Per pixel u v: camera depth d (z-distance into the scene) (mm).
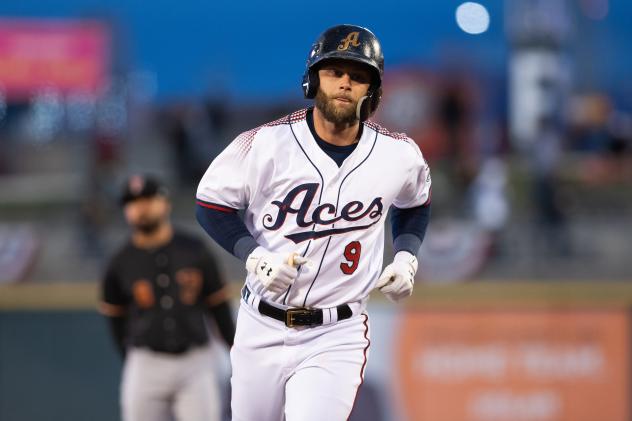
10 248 38250
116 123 47281
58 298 27781
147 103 49188
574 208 43938
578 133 49531
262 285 13062
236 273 37094
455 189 43188
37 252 38406
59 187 47406
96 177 44406
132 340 19516
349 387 12930
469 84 48812
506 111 48719
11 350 27641
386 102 49125
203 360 19688
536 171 41531
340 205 12594
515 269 38281
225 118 48656
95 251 40156
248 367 13414
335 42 12125
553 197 40844
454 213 41094
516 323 27594
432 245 37688
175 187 46656
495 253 38562
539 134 43281
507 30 48531
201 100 48594
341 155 12555
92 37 46844
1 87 46312
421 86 48906
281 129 12656
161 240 19641
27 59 46438
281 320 13039
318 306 13008
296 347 13086
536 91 48031
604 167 47906
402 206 13867
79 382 27469
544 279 37875
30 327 27719
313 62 12172
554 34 48250
